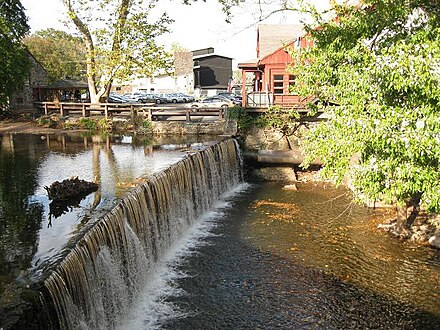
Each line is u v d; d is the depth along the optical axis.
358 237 13.34
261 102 23.56
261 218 15.26
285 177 20.31
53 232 9.02
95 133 25.30
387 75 8.29
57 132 25.62
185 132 24.30
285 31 29.34
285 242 13.08
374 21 11.14
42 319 6.32
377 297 10.01
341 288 10.41
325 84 12.09
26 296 6.31
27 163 16.58
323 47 12.33
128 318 9.23
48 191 11.73
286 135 21.94
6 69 28.39
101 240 8.96
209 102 44.16
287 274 11.09
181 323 9.02
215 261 11.85
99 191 12.13
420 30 9.85
